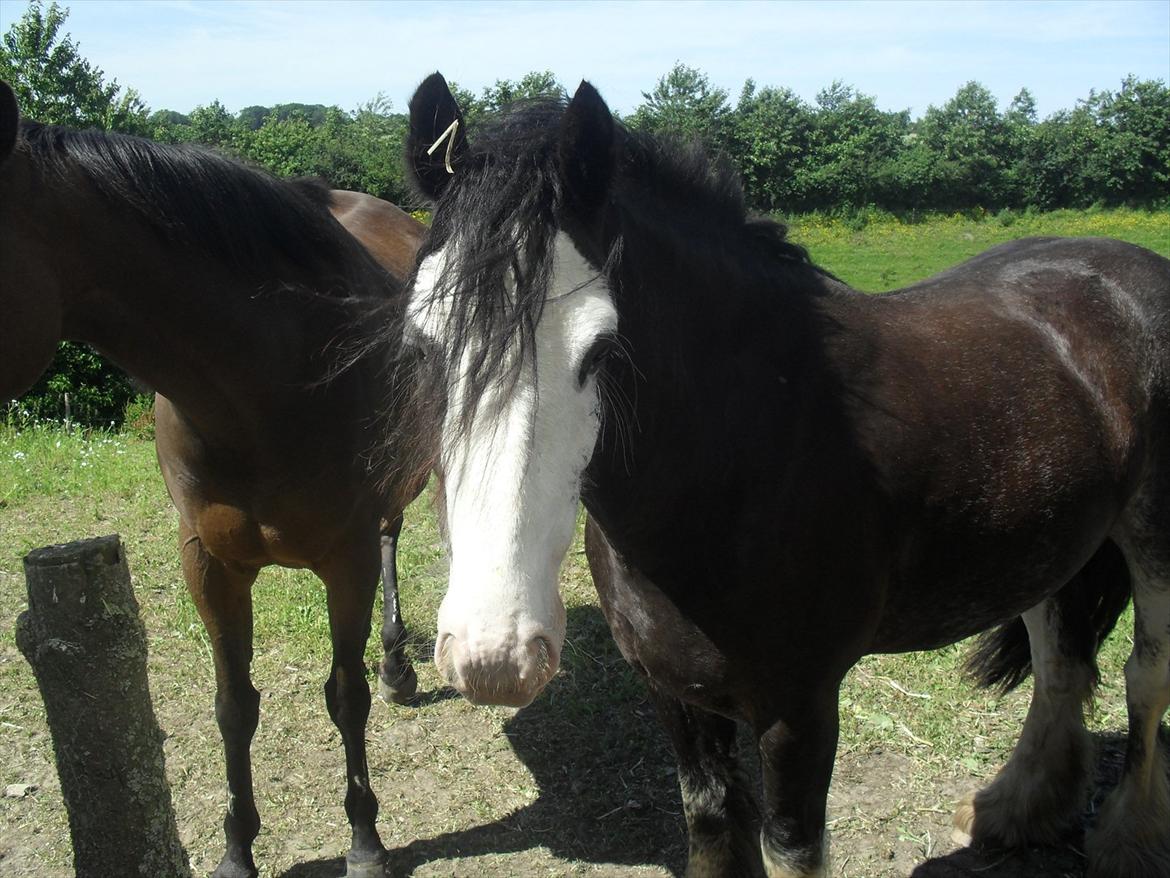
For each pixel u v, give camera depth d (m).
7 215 1.91
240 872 2.56
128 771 1.72
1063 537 2.13
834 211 32.28
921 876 2.57
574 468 1.41
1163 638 2.39
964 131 34.50
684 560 1.80
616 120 1.86
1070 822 2.70
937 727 3.18
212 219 2.16
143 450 7.30
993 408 2.04
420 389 1.44
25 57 11.77
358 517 2.49
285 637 3.90
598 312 1.42
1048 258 2.50
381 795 2.98
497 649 1.29
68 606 1.60
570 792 2.98
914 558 1.99
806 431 1.83
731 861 2.13
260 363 2.24
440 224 1.51
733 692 1.90
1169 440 2.32
